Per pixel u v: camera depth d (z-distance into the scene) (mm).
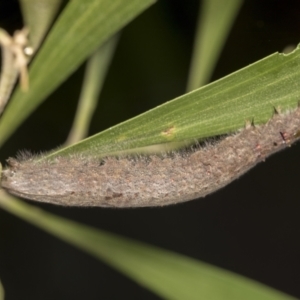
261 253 333
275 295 285
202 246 332
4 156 309
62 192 263
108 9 266
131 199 265
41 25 267
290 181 330
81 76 306
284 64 261
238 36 305
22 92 270
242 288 286
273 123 265
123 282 335
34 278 330
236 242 332
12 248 327
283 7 302
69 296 332
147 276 288
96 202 265
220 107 262
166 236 331
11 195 280
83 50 268
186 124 262
